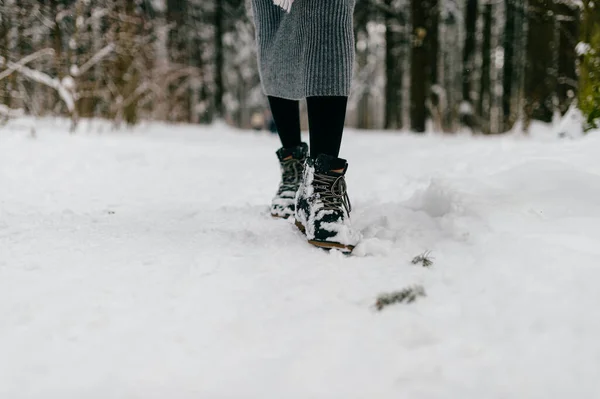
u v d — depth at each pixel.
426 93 13.16
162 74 9.88
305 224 1.62
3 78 5.55
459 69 18.42
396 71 16.62
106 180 3.23
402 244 1.53
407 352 0.92
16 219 1.94
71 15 6.21
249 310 1.08
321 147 1.70
